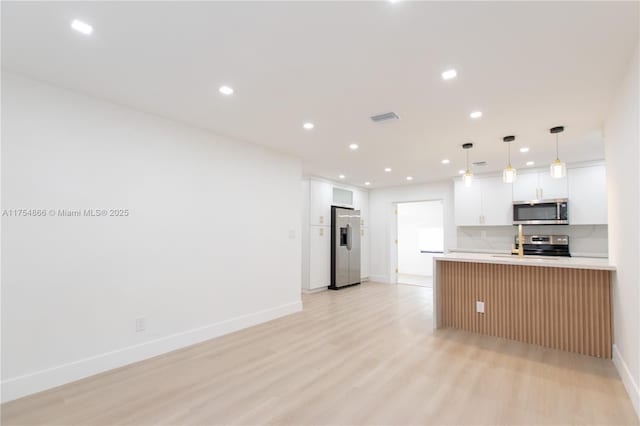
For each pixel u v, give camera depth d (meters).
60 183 2.60
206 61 2.22
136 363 2.94
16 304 2.37
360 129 3.58
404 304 5.33
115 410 2.17
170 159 3.33
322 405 2.23
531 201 5.42
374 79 2.46
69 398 2.33
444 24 1.81
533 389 2.45
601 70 2.29
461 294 4.02
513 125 3.41
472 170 5.71
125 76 2.44
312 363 2.93
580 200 5.05
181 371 2.77
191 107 3.01
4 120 2.36
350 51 2.09
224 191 3.84
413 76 2.41
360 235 7.54
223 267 3.79
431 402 2.27
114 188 2.91
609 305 3.09
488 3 1.64
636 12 1.69
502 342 3.53
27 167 2.45
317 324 4.16
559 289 3.38
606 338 3.10
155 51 2.10
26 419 2.07
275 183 4.49
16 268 2.37
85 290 2.70
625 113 2.33
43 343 2.47
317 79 2.46
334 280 6.72
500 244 6.08
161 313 3.20
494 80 2.45
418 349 3.29
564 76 2.38
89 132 2.77
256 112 3.12
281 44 2.01
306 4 1.65
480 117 3.20
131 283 2.99
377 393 2.39
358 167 5.54
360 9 1.68
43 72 2.38
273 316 4.38
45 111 2.54
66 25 1.83
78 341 2.65
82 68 2.32
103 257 2.82
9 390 2.30
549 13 1.71
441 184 6.87
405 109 3.01
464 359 3.03
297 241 4.83
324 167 5.55
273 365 2.89
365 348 3.31
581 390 2.44
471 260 3.78
